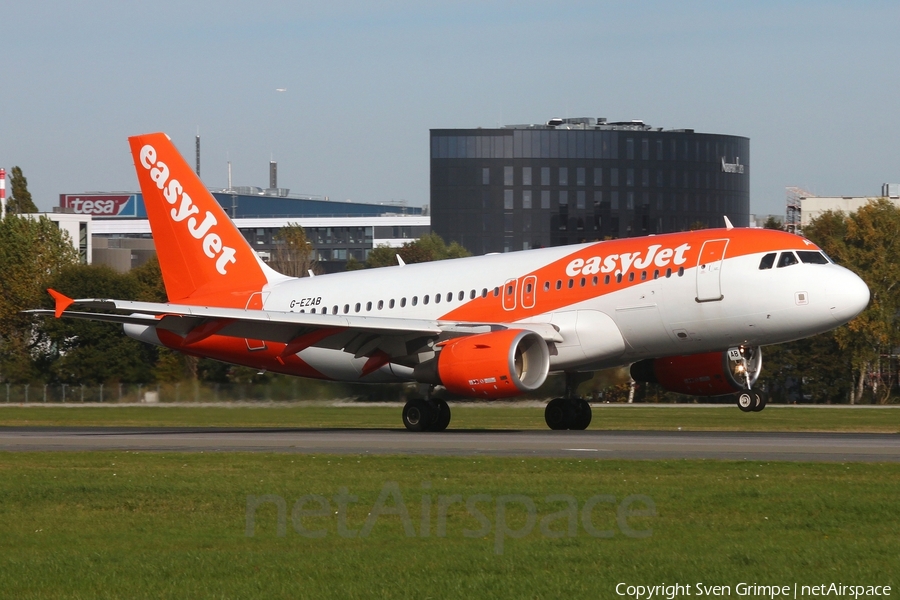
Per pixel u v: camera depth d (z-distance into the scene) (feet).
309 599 123.75
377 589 126.93
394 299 379.35
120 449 294.66
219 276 415.03
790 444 282.97
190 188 416.05
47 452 284.20
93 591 128.47
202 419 474.90
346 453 269.85
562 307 341.62
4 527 171.12
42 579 134.41
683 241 329.93
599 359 337.72
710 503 179.32
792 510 172.45
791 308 309.63
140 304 336.29
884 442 288.51
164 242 422.41
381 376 377.30
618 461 237.66
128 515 180.14
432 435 338.54
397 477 215.10
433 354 350.64
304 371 397.39
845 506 173.47
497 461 242.17
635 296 329.11
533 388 329.11
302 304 399.85
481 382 325.42
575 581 129.59
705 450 267.80
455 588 126.72
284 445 301.22
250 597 124.77
